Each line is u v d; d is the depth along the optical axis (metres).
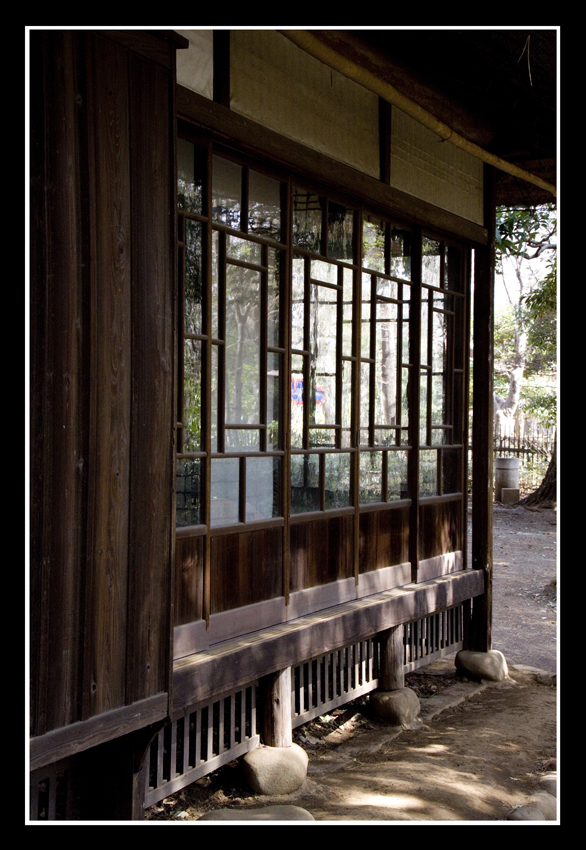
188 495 3.50
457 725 5.05
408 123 5.25
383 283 5.12
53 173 2.45
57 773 3.04
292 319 4.25
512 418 22.16
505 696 5.70
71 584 2.54
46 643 2.46
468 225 5.87
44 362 2.43
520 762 4.44
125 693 2.75
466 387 6.16
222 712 3.74
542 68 4.68
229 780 3.95
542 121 5.63
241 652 3.59
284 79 4.05
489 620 6.14
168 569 2.94
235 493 3.83
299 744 4.55
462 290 6.10
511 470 16.77
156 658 2.89
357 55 4.55
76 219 2.53
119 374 2.70
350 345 4.76
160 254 2.88
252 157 3.88
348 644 4.43
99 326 2.62
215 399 3.70
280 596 4.13
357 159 4.71
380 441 5.12
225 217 3.75
